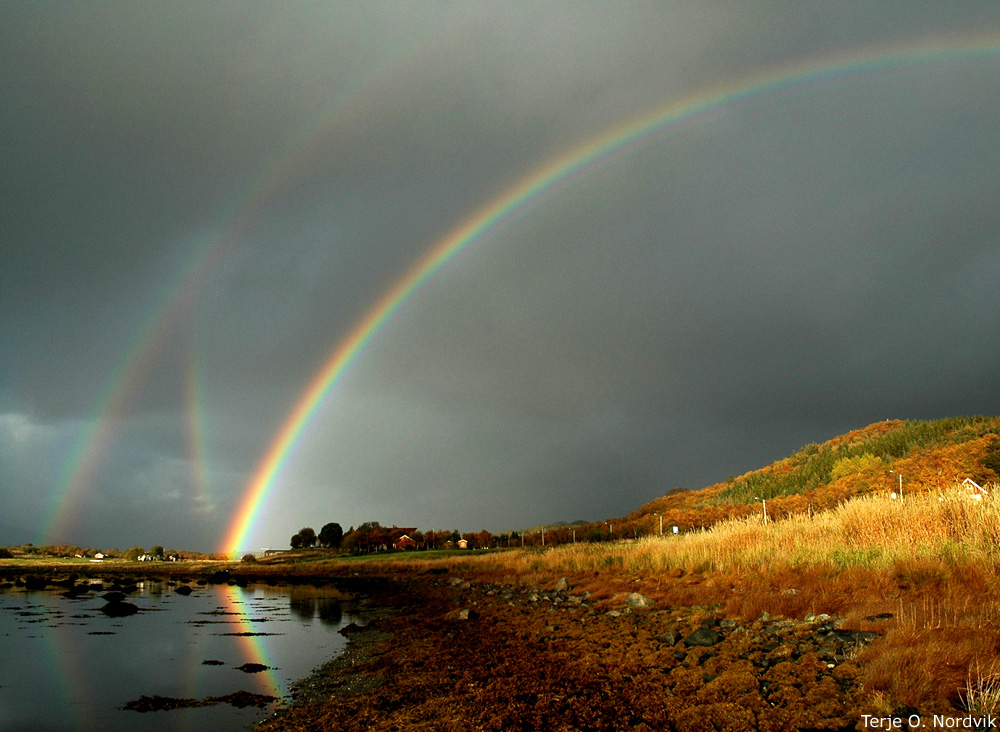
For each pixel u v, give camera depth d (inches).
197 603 1979.6
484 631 926.4
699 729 410.3
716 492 4077.3
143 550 7819.9
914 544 763.4
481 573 2143.2
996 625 447.8
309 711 602.2
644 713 457.1
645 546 1464.1
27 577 3430.1
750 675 481.1
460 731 460.1
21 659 991.6
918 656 417.1
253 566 5073.8
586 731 438.9
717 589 859.4
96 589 2642.7
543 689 541.3
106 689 777.6
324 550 6865.2
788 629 593.9
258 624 1413.6
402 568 3248.0
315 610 1694.1
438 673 680.4
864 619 548.1
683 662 569.6
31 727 612.1
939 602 520.7
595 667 595.8
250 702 684.7
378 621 1317.7
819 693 421.1
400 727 498.0
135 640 1185.4
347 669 817.5
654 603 900.6
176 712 653.9
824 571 767.1
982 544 685.3
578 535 3848.4
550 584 1417.3
